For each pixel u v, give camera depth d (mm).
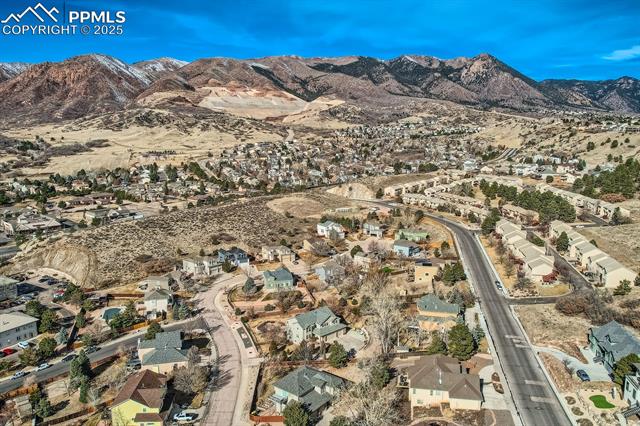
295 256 158750
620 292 116562
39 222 192125
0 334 107625
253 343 107562
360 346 104750
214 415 84562
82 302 126500
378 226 176625
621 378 82938
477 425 77125
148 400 83938
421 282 131125
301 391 84875
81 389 88312
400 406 82812
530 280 128875
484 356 96000
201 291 136000
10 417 84938
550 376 89125
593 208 186125
